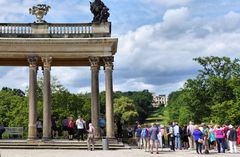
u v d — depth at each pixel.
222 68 136.38
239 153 49.25
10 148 54.59
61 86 131.38
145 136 52.25
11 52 60.03
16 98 168.62
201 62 137.50
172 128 57.44
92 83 59.91
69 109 130.25
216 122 118.19
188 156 42.84
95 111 59.47
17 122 133.12
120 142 61.75
